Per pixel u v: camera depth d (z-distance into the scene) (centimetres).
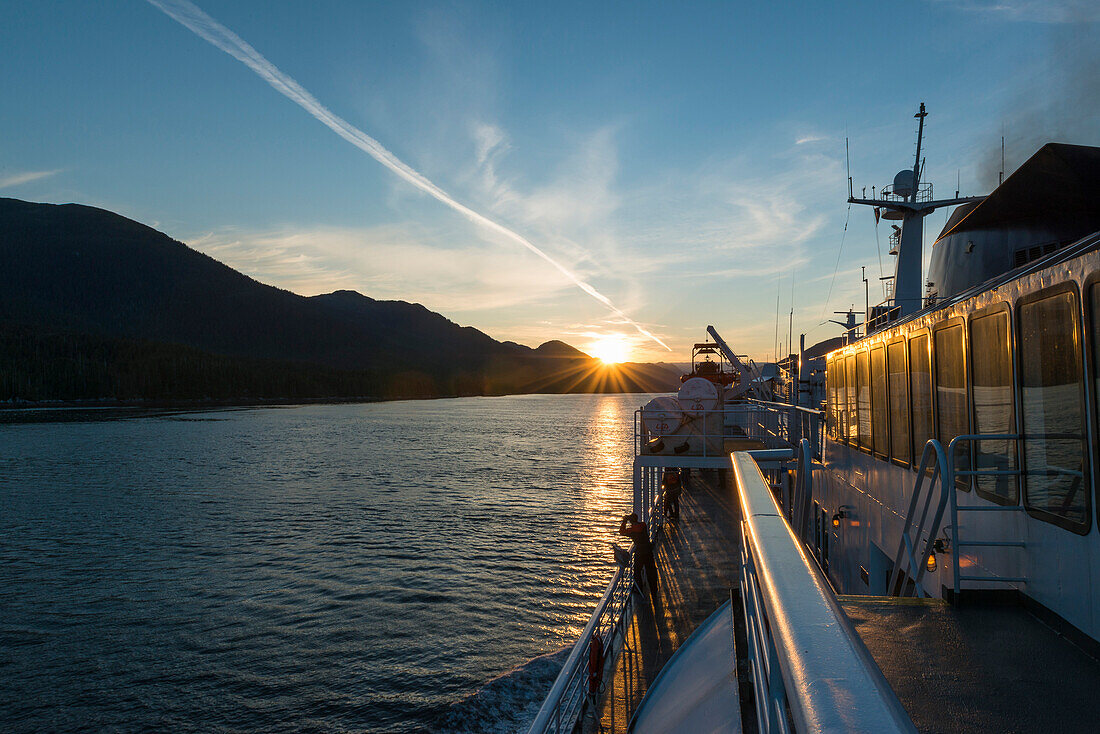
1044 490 363
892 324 669
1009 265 735
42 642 2278
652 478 1878
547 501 4794
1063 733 255
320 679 1967
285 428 12725
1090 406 314
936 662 324
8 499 5034
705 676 526
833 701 79
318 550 3447
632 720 619
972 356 465
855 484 841
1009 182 663
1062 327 345
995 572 430
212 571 3089
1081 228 664
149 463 7212
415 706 1789
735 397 3059
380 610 2536
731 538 1659
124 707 1831
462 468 6788
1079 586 330
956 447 494
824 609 120
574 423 15375
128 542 3659
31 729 1727
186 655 2156
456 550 3397
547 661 1956
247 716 1772
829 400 1022
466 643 2208
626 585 1217
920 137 1476
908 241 1512
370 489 5428
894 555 662
